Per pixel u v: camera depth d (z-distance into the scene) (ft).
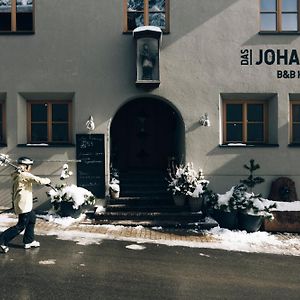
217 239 26.73
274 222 29.14
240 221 29.40
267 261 22.15
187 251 23.62
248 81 33.76
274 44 33.81
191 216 30.42
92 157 33.55
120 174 38.24
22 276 18.37
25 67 33.47
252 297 16.78
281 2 34.40
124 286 17.57
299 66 33.91
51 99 34.68
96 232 27.30
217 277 19.22
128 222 29.66
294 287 18.10
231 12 33.71
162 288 17.51
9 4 34.22
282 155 33.83
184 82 33.60
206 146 33.71
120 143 40.93
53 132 34.99
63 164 33.47
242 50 33.73
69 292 16.62
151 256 22.31
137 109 40.96
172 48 33.55
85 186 33.45
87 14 33.55
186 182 31.32
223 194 32.55
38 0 33.45
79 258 21.42
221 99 34.50
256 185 33.71
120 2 33.58
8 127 33.40
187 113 33.65
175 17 33.60
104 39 33.58
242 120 35.14
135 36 32.17
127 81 33.58
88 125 33.27
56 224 29.19
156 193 33.81
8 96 33.37
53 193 30.94
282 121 33.83
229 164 33.71
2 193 33.32
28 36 33.47
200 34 33.60
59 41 33.50
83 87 33.50
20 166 22.62
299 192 33.76
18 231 22.13
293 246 25.57
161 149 41.14
